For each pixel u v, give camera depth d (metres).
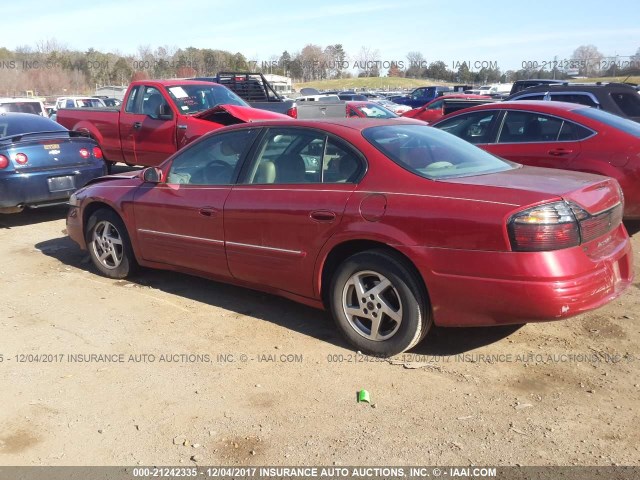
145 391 3.89
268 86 14.66
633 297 5.17
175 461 3.20
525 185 3.86
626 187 6.48
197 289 5.74
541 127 7.16
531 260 3.57
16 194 7.93
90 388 3.95
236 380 3.99
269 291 4.83
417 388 3.82
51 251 7.23
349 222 4.14
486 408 3.58
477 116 7.73
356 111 16.83
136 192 5.63
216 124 9.29
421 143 4.57
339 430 3.42
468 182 3.95
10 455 3.28
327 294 4.49
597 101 10.32
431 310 3.99
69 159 8.41
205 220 4.99
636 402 3.60
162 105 9.80
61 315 5.16
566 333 4.54
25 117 9.16
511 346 4.35
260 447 3.29
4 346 4.58
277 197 4.55
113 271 6.03
